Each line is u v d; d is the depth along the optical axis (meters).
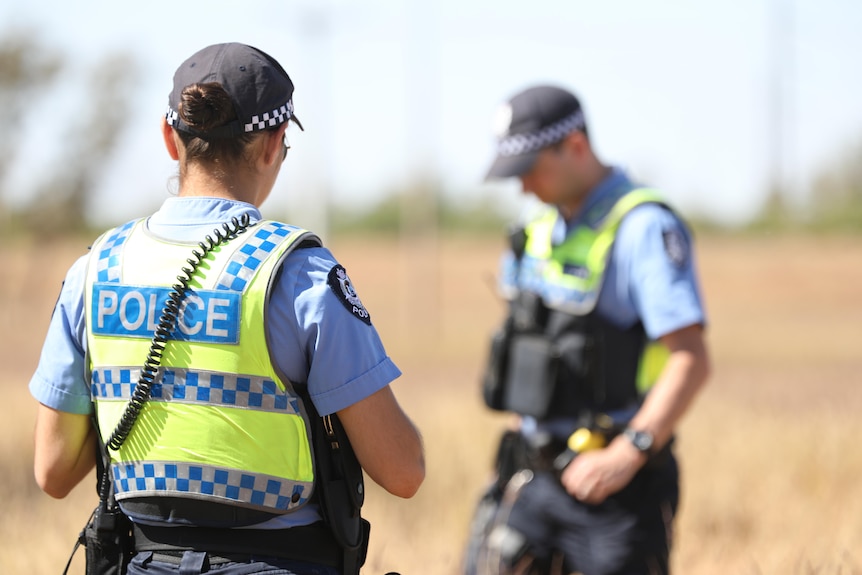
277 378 7.61
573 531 13.52
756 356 66.31
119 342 7.81
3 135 87.75
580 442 13.14
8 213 95.88
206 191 8.06
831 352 69.19
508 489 14.11
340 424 7.88
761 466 24.44
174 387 7.64
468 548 14.49
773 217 161.38
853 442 25.39
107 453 7.98
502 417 30.73
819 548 16.78
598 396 13.34
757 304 111.69
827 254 140.00
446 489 23.11
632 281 13.14
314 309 7.62
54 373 8.12
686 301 12.71
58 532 16.83
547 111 13.67
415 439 8.08
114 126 92.44
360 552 8.16
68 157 92.94
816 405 34.50
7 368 56.66
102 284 7.92
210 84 7.92
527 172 13.73
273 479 7.61
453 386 45.38
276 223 7.92
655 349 13.58
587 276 13.38
